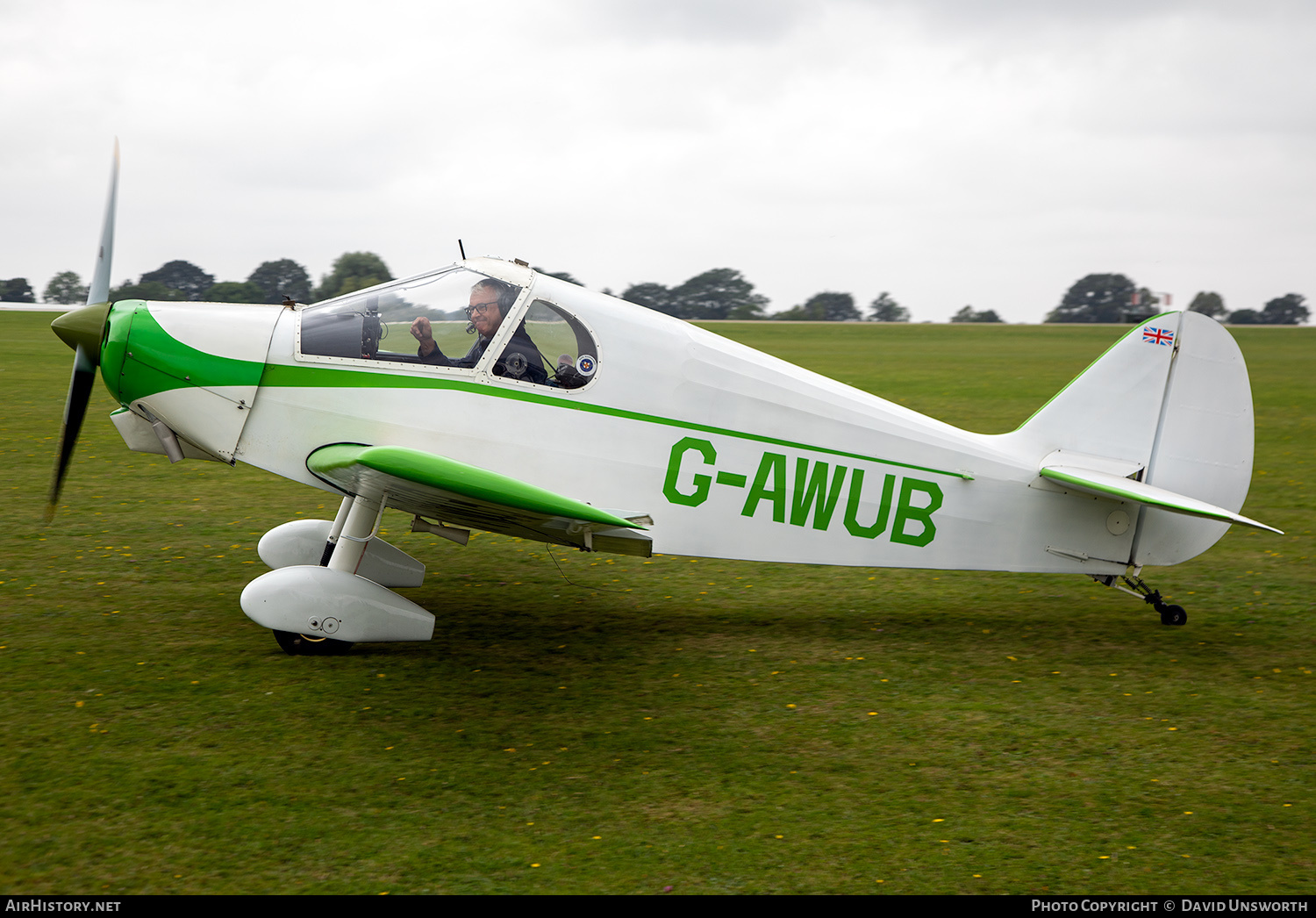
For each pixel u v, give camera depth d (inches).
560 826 129.1
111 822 124.4
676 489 203.8
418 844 123.1
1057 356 1315.2
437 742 153.2
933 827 131.9
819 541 211.2
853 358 1214.3
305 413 191.9
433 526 209.8
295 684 173.3
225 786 135.1
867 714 170.7
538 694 174.9
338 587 185.0
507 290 195.9
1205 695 183.6
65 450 196.7
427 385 193.2
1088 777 148.2
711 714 169.2
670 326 204.8
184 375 189.8
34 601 213.0
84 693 164.1
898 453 211.9
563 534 186.5
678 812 134.0
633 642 206.7
